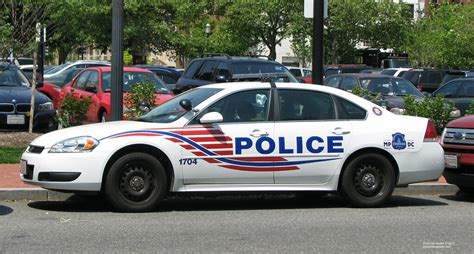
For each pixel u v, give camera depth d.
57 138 9.10
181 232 8.16
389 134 9.77
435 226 8.71
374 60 46.97
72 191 9.06
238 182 9.38
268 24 49.91
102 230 8.22
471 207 10.27
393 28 49.19
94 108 16.12
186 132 9.20
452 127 10.78
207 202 10.55
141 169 9.14
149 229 8.30
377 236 8.05
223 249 7.32
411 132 9.86
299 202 10.62
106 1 39.44
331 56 50.41
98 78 16.52
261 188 9.45
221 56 19.31
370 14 48.50
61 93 18.59
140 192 9.17
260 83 9.73
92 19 39.44
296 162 9.48
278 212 9.67
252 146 9.33
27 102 15.38
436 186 11.66
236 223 8.78
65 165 8.87
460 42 42.19
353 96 9.91
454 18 46.34
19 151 13.55
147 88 14.65
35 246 7.38
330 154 9.59
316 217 9.27
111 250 7.23
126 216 9.09
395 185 9.91
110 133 9.08
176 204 10.30
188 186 9.27
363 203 9.82
